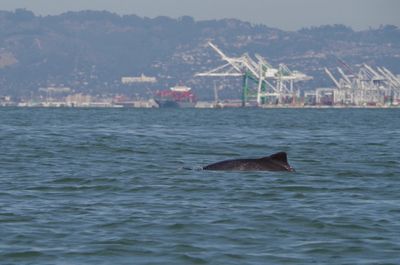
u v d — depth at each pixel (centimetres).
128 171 9094
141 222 6025
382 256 5156
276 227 5894
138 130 19112
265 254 5194
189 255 5147
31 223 5984
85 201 6950
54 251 5228
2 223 5975
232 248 5319
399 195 7381
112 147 12600
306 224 6003
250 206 6712
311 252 5241
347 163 10338
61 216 6238
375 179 8550
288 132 19212
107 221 6056
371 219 6178
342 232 5762
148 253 5194
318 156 11450
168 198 7112
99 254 5169
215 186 7775
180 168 9325
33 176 8638
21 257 5103
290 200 7044
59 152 11656
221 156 11575
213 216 6253
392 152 12331
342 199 7125
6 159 10506
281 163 9075
